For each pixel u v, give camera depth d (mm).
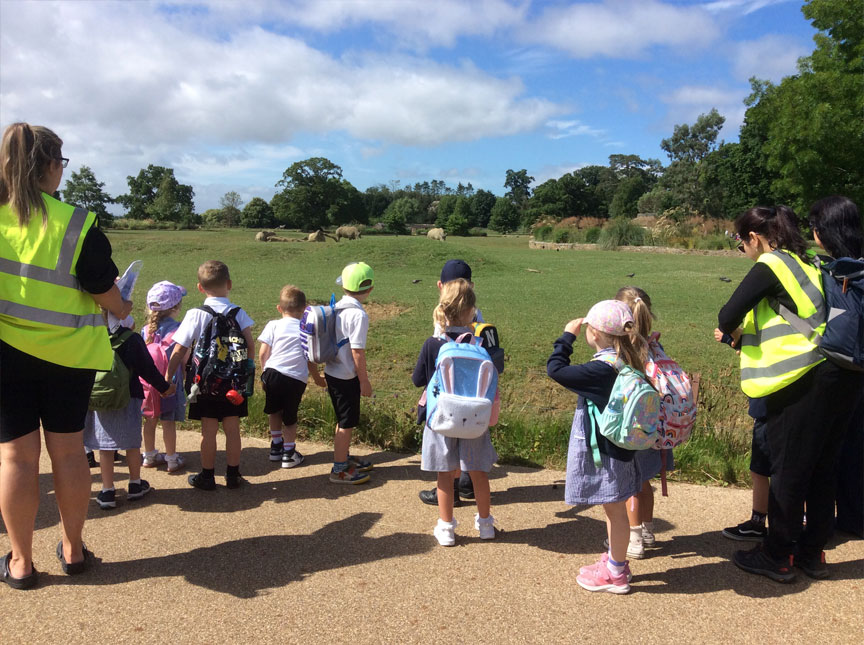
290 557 3492
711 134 85000
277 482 4691
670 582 3307
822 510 3320
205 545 3631
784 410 3229
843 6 24766
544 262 25109
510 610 2998
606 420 3061
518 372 7809
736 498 4457
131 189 89125
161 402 4797
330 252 23250
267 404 5055
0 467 3051
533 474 4941
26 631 2758
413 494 4480
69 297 3049
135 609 2945
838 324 3082
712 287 16438
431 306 12500
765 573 3352
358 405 4684
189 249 24703
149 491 4469
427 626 2850
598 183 136875
